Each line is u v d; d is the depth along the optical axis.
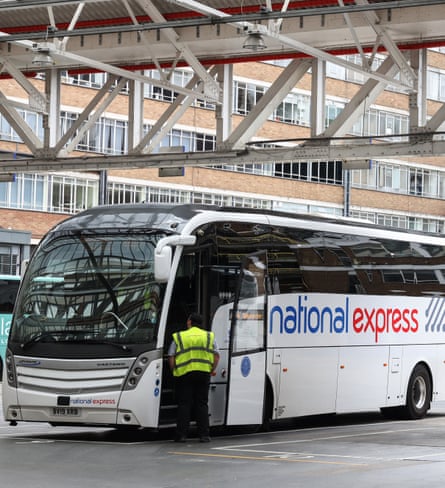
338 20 27.20
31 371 19.28
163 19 25.98
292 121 81.56
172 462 16.45
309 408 22.69
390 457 17.36
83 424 19.33
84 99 70.62
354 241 24.48
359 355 24.36
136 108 32.69
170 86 28.81
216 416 19.94
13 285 40.00
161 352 18.83
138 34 29.86
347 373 23.94
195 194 76.69
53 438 20.47
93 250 19.50
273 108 30.47
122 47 30.22
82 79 70.56
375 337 25.02
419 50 28.69
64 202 70.00
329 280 23.38
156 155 31.89
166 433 21.62
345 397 23.89
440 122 27.98
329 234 23.61
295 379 22.19
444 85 88.06
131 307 18.94
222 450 18.17
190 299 19.45
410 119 28.34
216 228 20.05
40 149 33.47
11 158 35.53
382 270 25.38
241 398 20.42
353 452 18.12
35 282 19.72
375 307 25.02
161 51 30.70
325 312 23.17
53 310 19.39
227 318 20.11
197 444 19.11
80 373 18.92
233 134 30.53
